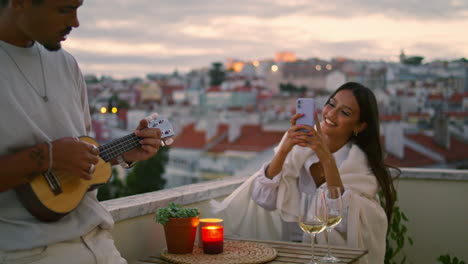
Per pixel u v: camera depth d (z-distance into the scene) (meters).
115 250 1.64
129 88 73.00
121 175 32.44
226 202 2.53
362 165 2.45
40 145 1.37
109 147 1.66
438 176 3.12
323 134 2.50
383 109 45.25
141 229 2.23
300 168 2.45
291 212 2.42
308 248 2.11
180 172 49.75
